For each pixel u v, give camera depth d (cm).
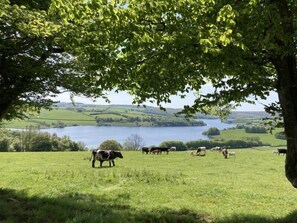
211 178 2572
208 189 1950
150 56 941
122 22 828
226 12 751
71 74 1505
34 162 3588
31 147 8362
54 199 1345
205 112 1198
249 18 844
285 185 2309
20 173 2453
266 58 946
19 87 1412
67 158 4266
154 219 1244
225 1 859
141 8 870
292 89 937
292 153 959
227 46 818
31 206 1201
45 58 1406
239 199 1722
